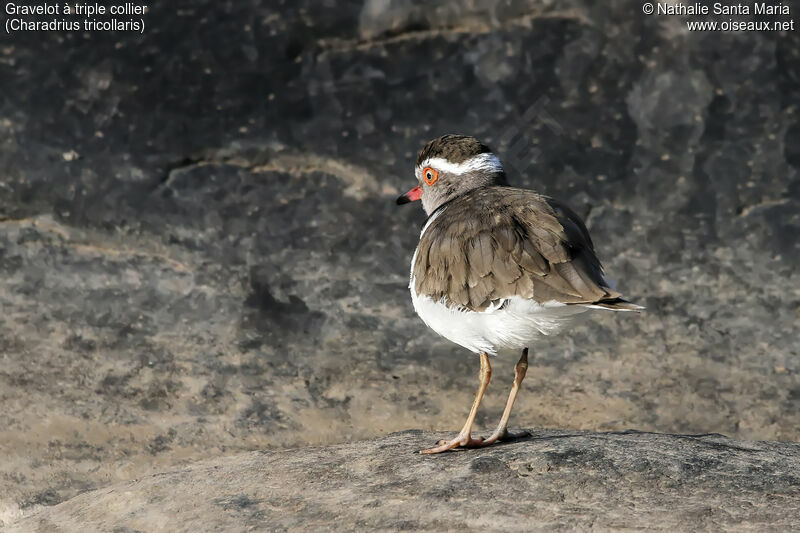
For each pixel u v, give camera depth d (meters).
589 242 8.80
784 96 15.63
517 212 8.54
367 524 7.07
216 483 8.30
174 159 15.38
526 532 6.78
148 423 11.02
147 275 14.05
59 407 11.23
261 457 8.93
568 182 15.23
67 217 14.80
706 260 14.26
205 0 16.48
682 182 15.13
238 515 7.50
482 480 7.67
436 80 16.02
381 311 13.54
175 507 7.92
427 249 8.84
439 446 8.64
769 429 10.96
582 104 15.77
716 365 12.34
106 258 14.33
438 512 7.15
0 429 10.71
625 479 7.54
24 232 14.62
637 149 15.43
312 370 12.30
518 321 8.20
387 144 15.55
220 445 10.62
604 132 15.55
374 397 11.71
